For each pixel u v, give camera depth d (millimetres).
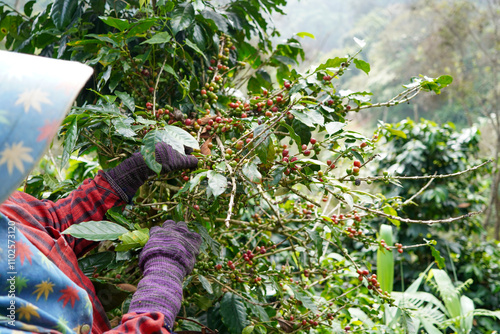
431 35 9977
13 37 1609
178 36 1304
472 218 3430
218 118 1094
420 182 3258
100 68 1369
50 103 528
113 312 1246
